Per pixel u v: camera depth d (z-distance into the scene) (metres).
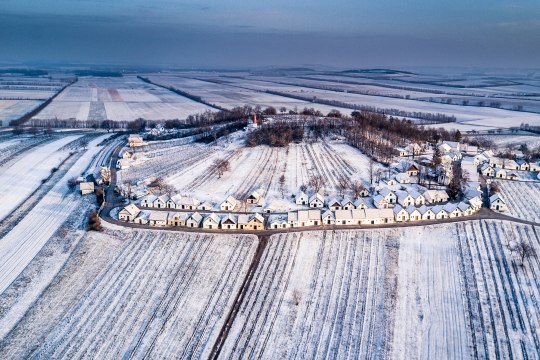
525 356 91.94
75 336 97.75
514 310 105.75
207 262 125.88
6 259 129.12
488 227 146.38
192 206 161.00
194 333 99.06
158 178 196.75
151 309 106.50
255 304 108.69
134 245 135.25
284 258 128.00
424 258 128.75
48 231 146.50
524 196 177.38
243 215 149.62
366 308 107.31
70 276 119.94
